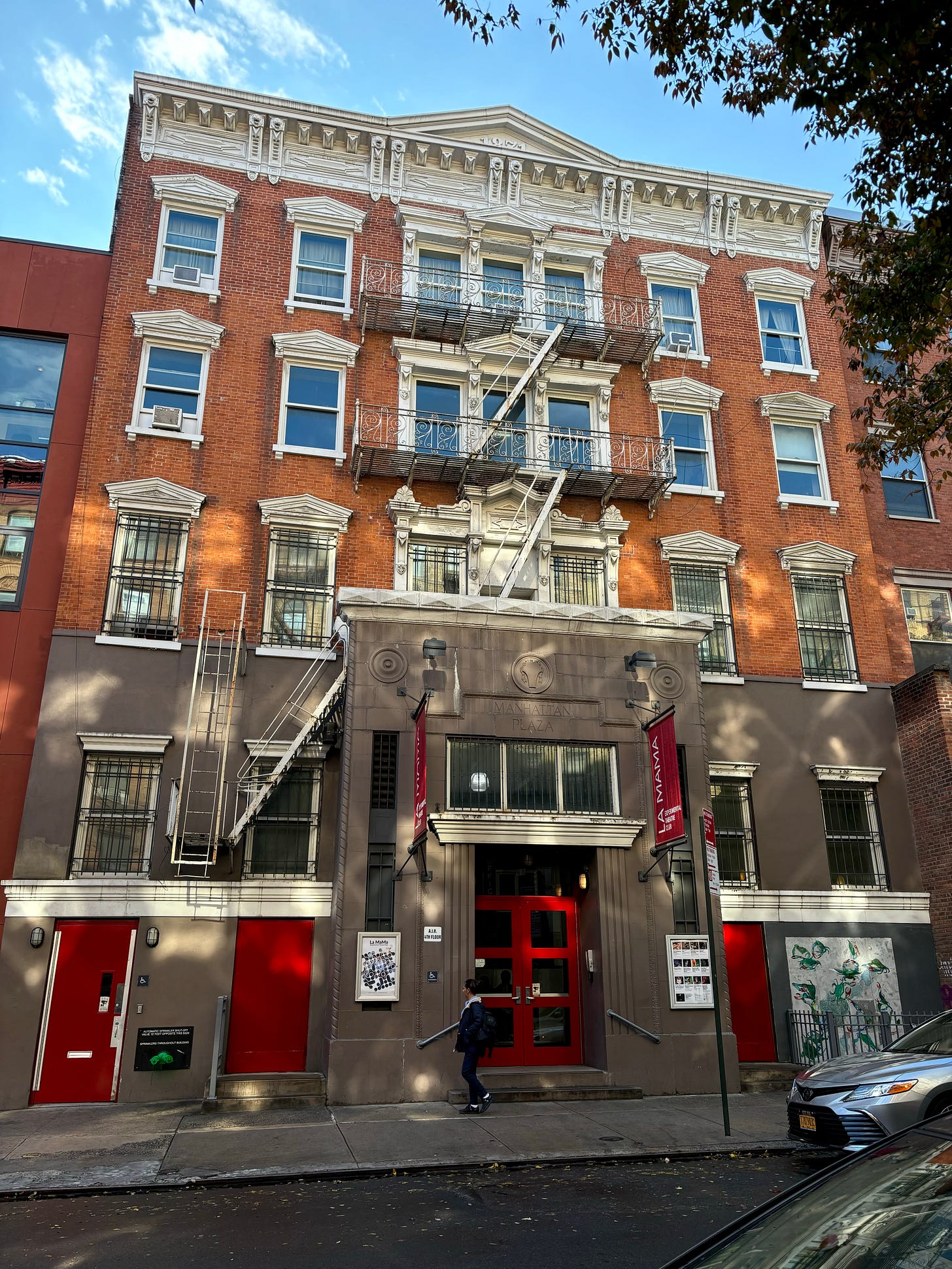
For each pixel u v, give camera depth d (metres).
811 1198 3.10
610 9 10.21
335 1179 9.03
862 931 17.41
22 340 17.98
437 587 18.22
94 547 16.55
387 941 13.25
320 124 20.33
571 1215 7.70
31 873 14.54
